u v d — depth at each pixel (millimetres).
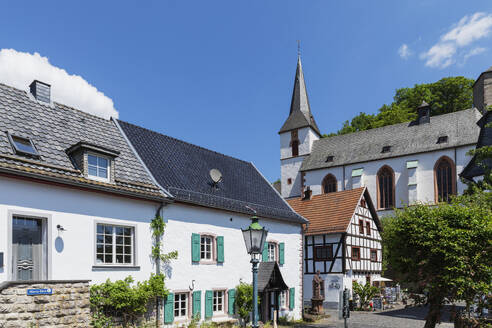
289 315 21000
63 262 11359
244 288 17453
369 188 45562
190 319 15172
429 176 41656
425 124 45125
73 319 10141
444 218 12297
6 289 8836
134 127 17969
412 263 12367
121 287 12281
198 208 16359
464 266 11133
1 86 13078
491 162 19156
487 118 27062
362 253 29172
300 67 57562
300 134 53781
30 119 12828
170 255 14539
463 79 54875
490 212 12727
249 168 24609
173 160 18203
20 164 10750
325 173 49156
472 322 12383
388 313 24406
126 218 13383
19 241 10625
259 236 9461
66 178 11484
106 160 13320
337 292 26438
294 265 22047
